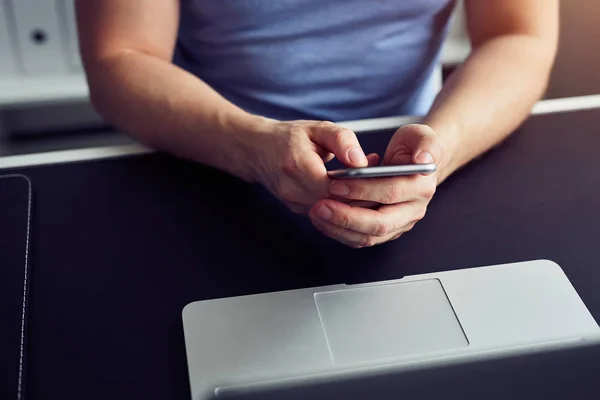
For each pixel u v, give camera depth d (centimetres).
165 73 82
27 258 65
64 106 188
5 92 165
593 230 69
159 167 78
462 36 177
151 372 56
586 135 82
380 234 64
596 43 133
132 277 64
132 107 81
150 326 59
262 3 88
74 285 63
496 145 80
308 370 55
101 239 68
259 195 74
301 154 65
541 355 56
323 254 67
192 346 57
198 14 92
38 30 162
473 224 70
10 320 59
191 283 63
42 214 71
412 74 97
